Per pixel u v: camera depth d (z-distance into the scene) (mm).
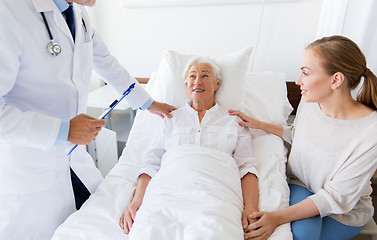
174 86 1314
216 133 1096
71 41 750
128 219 807
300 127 1043
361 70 810
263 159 1080
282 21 1629
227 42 1780
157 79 1460
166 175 889
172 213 746
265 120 1310
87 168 1001
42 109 733
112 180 1019
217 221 692
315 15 1570
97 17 1878
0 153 722
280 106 1370
